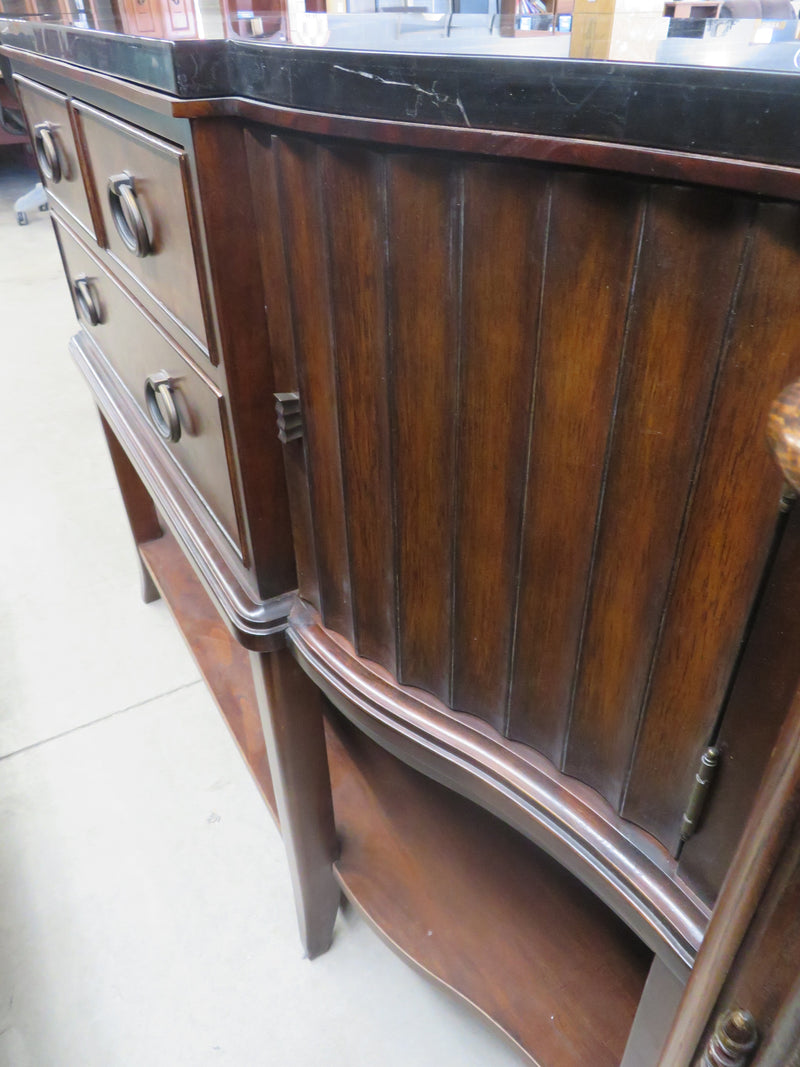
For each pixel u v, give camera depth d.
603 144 0.26
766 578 0.29
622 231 0.28
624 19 0.39
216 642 1.09
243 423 0.52
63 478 1.80
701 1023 0.30
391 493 0.45
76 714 1.22
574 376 0.33
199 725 1.20
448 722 0.50
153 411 0.69
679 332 0.28
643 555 0.34
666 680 0.35
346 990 0.87
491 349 0.35
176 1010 0.85
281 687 0.65
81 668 1.31
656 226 0.27
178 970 0.89
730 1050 0.28
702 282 0.27
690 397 0.29
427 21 0.53
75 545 1.60
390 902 0.75
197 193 0.44
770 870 0.24
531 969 0.69
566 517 0.36
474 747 0.48
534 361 0.34
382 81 0.32
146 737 1.18
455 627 0.46
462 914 0.74
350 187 0.37
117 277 0.71
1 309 2.61
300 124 0.37
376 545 0.49
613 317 0.30
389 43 0.38
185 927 0.93
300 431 0.51
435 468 0.42
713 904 0.38
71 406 2.09
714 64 0.25
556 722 0.43
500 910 0.74
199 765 1.14
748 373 0.27
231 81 0.41
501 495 0.39
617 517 0.34
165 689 1.27
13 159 4.35
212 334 0.49
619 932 0.72
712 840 0.36
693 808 0.36
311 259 0.42
